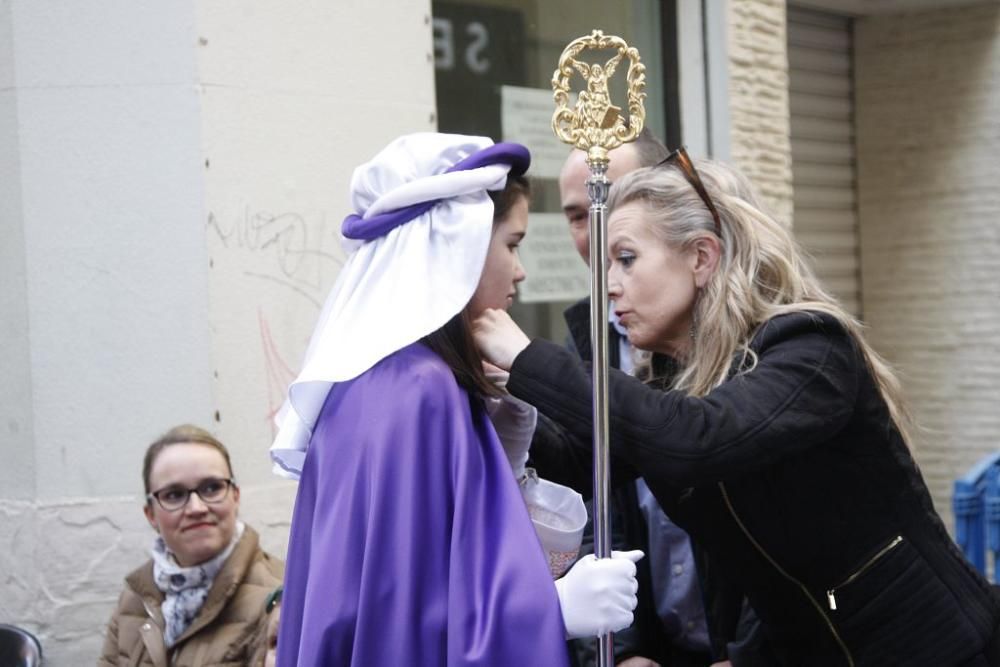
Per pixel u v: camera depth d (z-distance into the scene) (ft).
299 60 18.43
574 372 10.43
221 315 17.69
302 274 18.45
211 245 17.61
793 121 31.09
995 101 31.35
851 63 32.81
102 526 17.93
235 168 17.84
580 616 9.68
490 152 10.40
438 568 9.60
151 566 15.46
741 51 25.39
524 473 11.31
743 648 12.82
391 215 10.36
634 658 14.19
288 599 10.25
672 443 10.28
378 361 10.00
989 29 31.30
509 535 9.64
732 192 11.84
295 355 18.33
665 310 11.73
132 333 17.83
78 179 17.92
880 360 12.03
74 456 18.03
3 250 18.26
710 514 11.46
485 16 22.29
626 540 14.40
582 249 15.96
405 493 9.61
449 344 10.41
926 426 32.53
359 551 9.68
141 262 17.78
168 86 17.65
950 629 11.31
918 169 32.27
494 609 9.32
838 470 11.18
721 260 11.58
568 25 23.94
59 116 17.93
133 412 17.87
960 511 21.77
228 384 17.74
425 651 9.43
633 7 25.27
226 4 17.79
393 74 19.40
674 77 25.59
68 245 17.97
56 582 18.07
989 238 31.50
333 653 9.52
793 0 30.27
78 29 17.87
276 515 18.13
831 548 11.21
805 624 11.53
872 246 32.91
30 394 18.12
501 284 10.72
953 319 32.01
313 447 10.33
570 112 10.45
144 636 14.98
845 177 32.78
